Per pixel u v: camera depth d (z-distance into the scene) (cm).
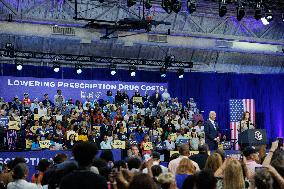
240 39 2838
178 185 732
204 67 2833
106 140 1970
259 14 2228
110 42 2519
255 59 2944
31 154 1533
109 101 2494
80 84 2483
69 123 2048
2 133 1895
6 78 2345
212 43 2762
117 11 2525
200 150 972
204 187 497
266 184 531
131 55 2639
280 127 2970
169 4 2023
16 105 2247
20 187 726
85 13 2462
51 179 671
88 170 492
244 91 2917
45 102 2331
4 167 1231
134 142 2014
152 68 2717
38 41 2414
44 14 2389
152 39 2611
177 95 2748
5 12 2308
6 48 2230
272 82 2983
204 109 2806
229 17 2781
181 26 2700
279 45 2964
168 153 1991
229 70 2905
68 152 1586
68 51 2503
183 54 2750
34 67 2458
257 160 820
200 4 2664
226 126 2842
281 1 2491
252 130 980
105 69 2608
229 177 597
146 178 404
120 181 557
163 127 2236
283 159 639
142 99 2508
